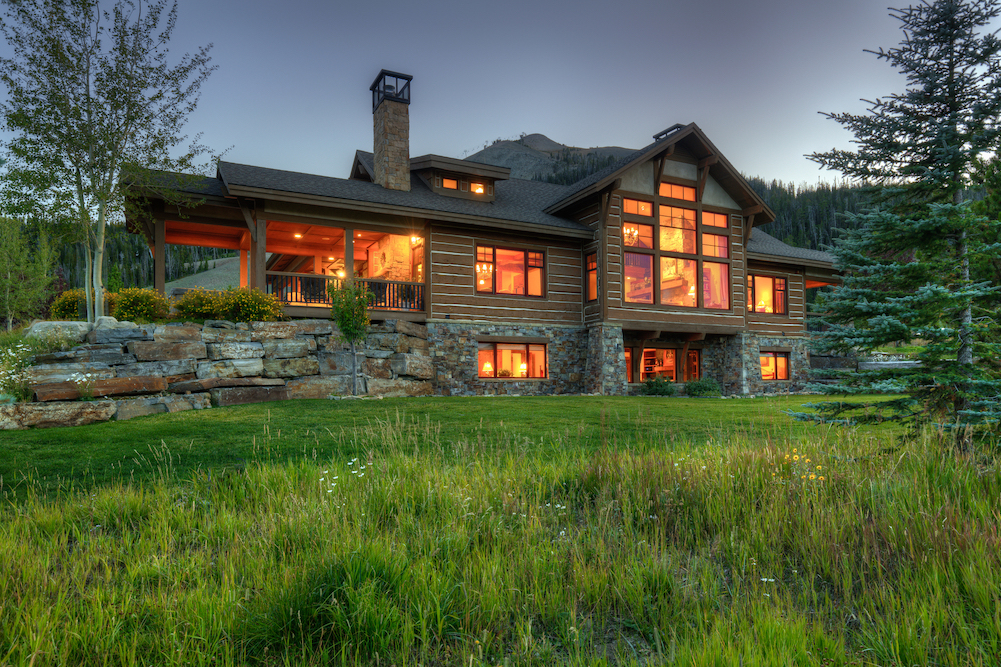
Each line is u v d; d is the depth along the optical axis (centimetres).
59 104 1166
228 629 296
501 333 1759
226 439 809
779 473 524
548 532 439
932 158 603
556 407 1212
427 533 409
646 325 1847
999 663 255
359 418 993
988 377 565
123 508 488
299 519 428
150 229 1647
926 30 582
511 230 1772
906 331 567
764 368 2212
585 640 301
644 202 1891
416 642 303
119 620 300
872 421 609
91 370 1042
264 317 1322
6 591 329
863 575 336
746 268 2078
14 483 596
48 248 2548
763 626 281
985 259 584
